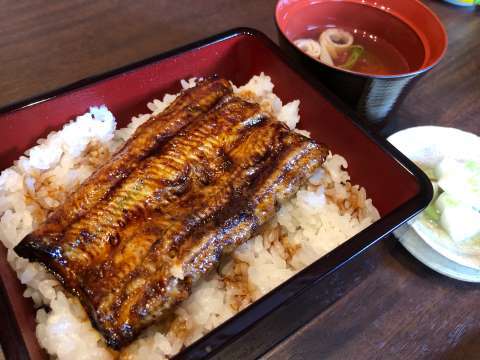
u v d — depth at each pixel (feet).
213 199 0.61
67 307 0.59
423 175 0.66
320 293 0.60
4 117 0.68
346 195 0.75
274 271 0.68
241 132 0.70
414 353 0.63
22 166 0.72
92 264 0.57
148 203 0.62
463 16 1.21
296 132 0.77
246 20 1.09
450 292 0.69
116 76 0.76
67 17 1.05
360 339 0.64
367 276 0.69
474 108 0.98
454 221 0.71
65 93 0.72
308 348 0.62
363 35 0.96
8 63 0.93
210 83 0.76
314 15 0.93
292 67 0.79
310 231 0.73
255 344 0.57
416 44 0.88
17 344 0.48
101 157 0.78
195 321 0.62
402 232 0.72
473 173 0.76
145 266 0.55
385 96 0.79
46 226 0.59
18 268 0.63
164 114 0.72
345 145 0.76
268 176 0.64
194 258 0.56
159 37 1.03
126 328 0.53
